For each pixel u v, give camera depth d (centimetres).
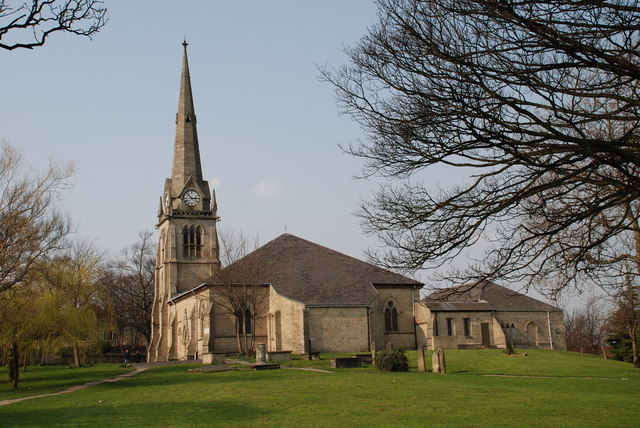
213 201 9656
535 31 1540
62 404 3316
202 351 7462
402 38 1778
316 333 6862
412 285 7631
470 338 7569
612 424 2342
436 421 2430
